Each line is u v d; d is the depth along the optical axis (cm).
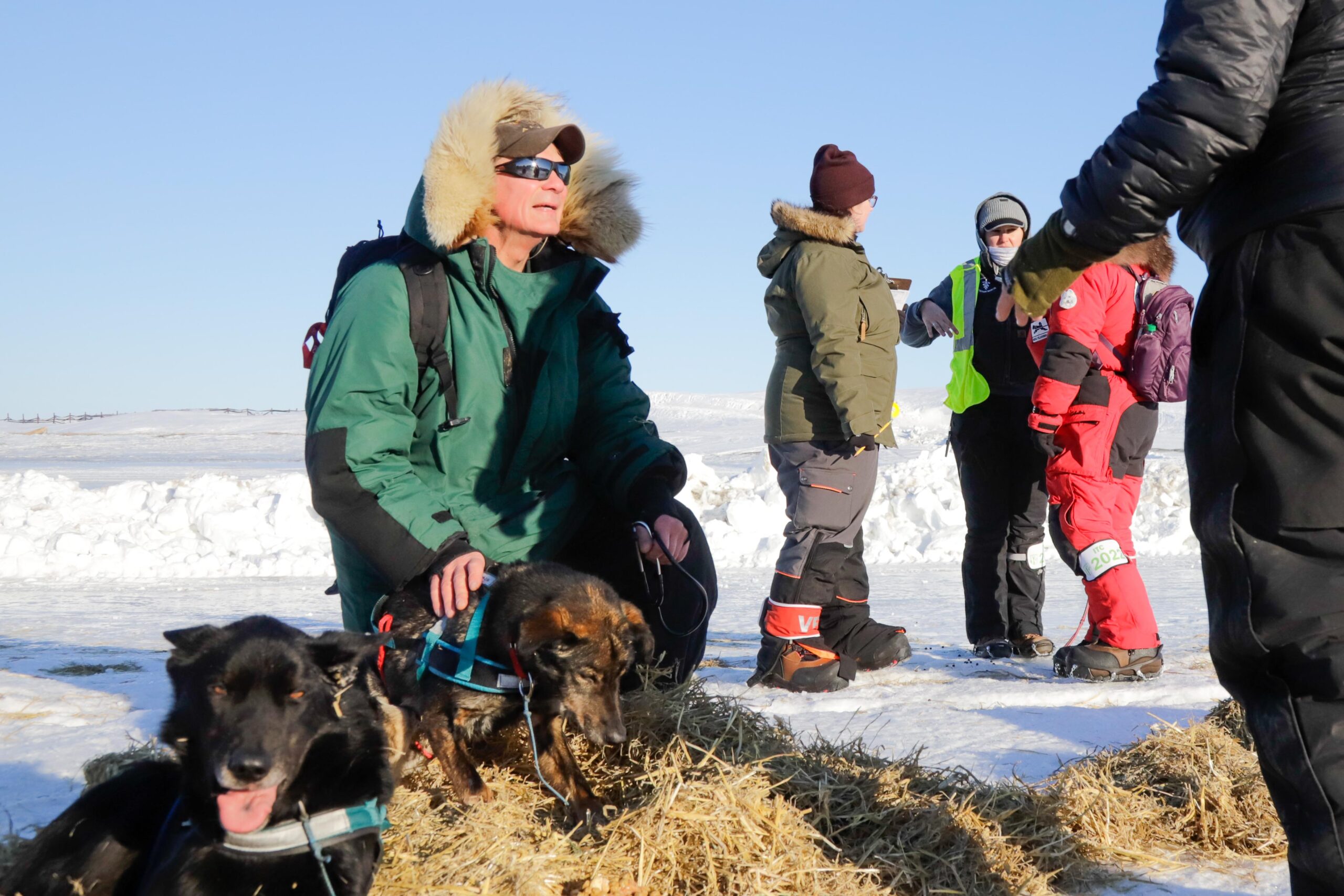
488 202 402
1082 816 345
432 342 405
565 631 346
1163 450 2792
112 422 7094
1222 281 230
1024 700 537
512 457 432
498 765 373
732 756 367
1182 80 223
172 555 1174
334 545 426
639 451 449
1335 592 213
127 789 265
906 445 2925
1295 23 218
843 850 312
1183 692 550
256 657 246
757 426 4931
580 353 462
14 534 1173
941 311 696
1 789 371
